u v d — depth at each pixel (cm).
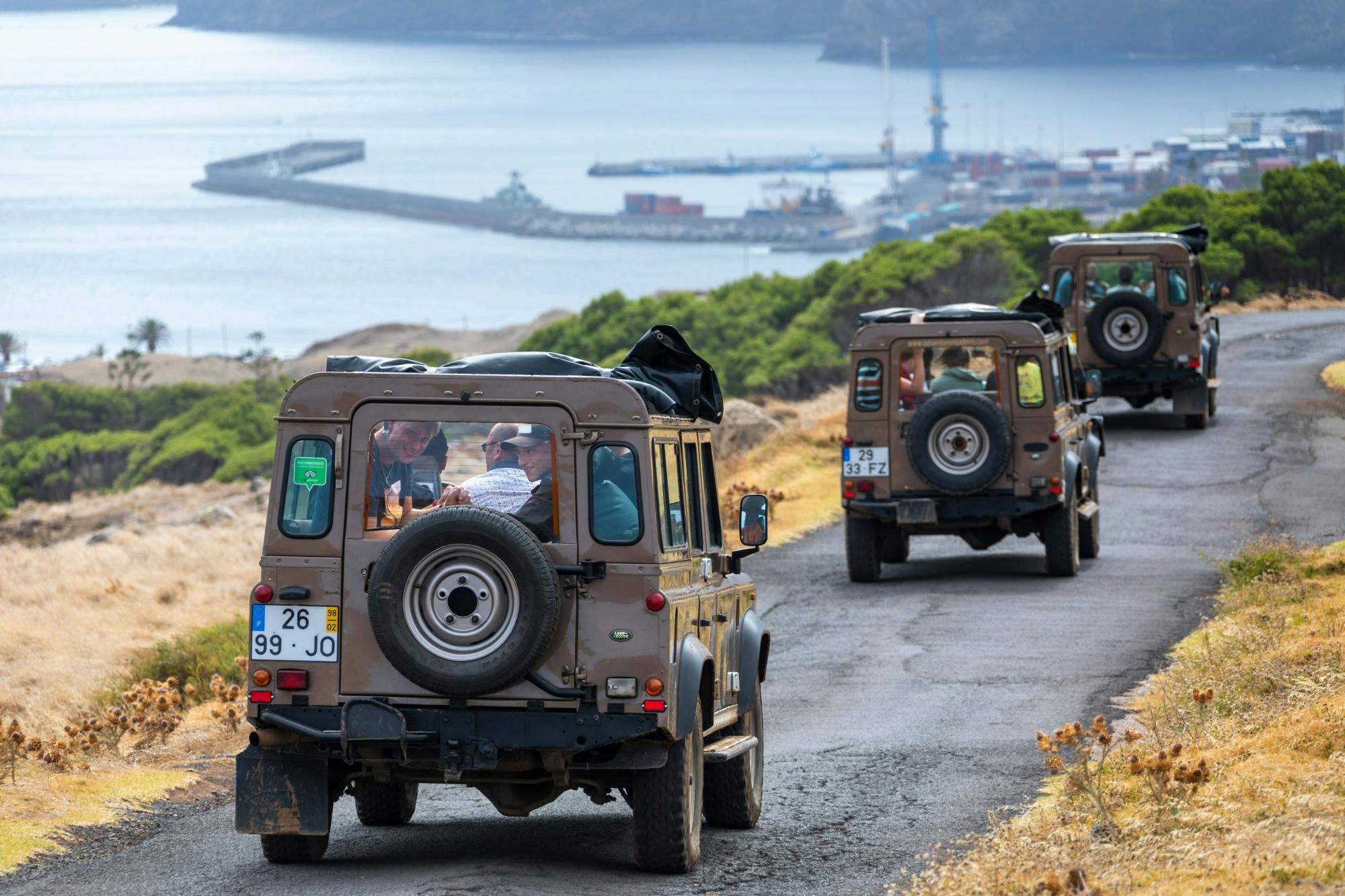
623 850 2133
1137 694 3209
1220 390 8912
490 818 2411
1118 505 5884
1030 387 4500
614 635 1869
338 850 2158
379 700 1891
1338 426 7506
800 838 2191
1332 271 18225
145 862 2100
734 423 8669
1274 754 2261
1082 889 1675
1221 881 1638
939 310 4681
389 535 1916
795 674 3647
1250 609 3834
